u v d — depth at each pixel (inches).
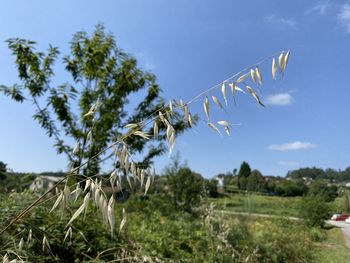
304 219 1074.1
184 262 232.8
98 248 176.7
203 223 319.0
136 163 72.2
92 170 245.6
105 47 340.8
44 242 95.3
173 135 73.1
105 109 330.6
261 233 476.7
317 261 484.1
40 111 323.9
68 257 163.6
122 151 71.2
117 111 335.6
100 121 316.2
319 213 1066.7
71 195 70.4
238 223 401.1
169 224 349.1
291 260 440.5
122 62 350.9
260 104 74.9
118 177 71.0
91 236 184.4
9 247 112.7
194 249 269.7
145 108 355.9
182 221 401.7
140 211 403.5
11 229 130.7
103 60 343.0
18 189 206.4
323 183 2148.1
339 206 1979.6
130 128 73.9
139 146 319.9
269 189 2593.5
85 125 313.4
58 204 69.3
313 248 595.5
